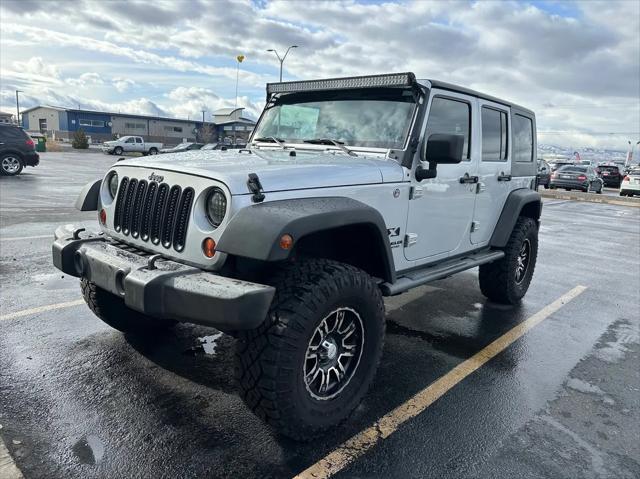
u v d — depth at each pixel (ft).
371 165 10.33
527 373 12.13
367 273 10.23
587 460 8.72
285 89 13.37
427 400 10.57
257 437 8.89
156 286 7.84
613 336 14.96
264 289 7.44
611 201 66.44
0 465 7.72
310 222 7.91
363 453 8.61
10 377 10.45
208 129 160.04
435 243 12.64
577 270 23.99
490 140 14.66
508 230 15.55
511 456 8.73
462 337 14.32
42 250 20.89
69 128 223.92
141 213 9.49
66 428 8.80
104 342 12.39
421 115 11.21
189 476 7.80
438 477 8.09
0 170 54.95
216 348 12.39
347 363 9.49
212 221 8.35
